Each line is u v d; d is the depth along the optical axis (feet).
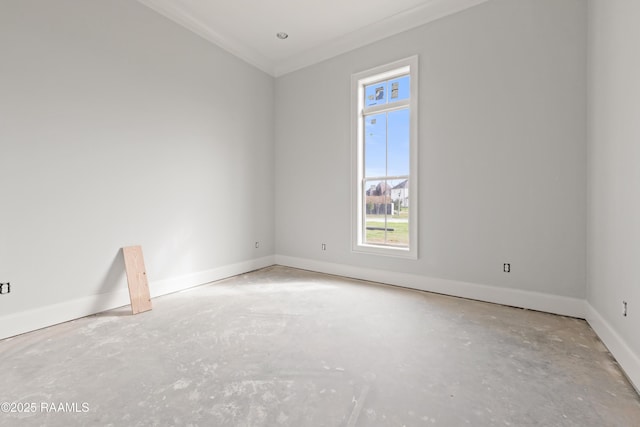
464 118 9.91
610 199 6.43
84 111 8.45
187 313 8.74
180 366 5.82
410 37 10.98
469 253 9.96
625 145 5.68
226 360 6.06
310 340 6.97
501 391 5.03
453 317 8.36
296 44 13.09
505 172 9.25
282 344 6.76
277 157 15.35
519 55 8.95
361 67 12.30
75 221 8.32
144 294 9.33
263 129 14.75
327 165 13.52
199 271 11.75
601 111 6.95
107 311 8.90
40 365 5.86
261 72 14.57
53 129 7.86
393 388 5.12
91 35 8.56
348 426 4.22
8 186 7.16
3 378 5.41
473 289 9.90
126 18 9.36
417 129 10.79
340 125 13.04
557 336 7.11
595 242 7.39
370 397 4.87
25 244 7.43
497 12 9.26
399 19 10.99
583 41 8.05
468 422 4.30
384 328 7.64
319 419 4.36
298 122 14.48
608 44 6.55
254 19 11.26
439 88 10.36
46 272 7.77
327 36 12.41
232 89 13.05
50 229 7.84
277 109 15.29
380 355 6.26
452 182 10.19
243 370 5.68
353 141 12.59
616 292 6.08
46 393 4.97
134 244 9.68
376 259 12.12
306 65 14.05
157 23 10.21
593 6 7.52
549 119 8.55
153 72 10.12
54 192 7.91
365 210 12.74
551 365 5.84
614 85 6.22
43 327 7.68
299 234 14.62
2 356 6.22
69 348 6.57
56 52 7.88
